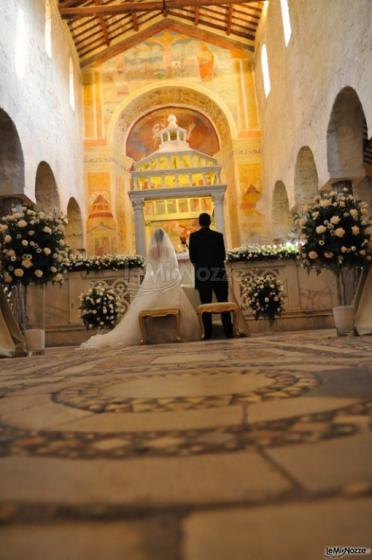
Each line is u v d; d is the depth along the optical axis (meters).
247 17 16.27
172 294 6.50
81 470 0.64
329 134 9.62
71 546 0.41
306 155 11.98
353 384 1.31
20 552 0.40
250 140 16.91
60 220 6.01
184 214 15.94
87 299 8.27
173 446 0.74
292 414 0.94
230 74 17.48
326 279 9.71
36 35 11.49
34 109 10.84
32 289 8.59
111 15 15.72
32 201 10.12
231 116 17.12
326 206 5.19
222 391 1.34
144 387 1.55
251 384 1.45
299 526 0.42
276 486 0.53
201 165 16.06
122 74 17.45
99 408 1.16
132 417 1.02
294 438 0.75
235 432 0.82
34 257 5.72
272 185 15.23
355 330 4.88
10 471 0.65
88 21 15.41
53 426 0.97
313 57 10.29
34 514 0.48
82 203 15.88
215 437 0.79
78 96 16.48
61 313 9.71
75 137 15.48
